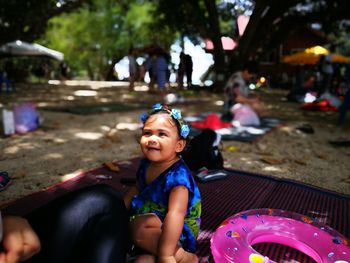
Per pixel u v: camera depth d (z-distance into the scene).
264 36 14.51
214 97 13.09
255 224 2.14
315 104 9.74
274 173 3.78
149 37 27.61
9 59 20.92
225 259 1.77
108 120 6.80
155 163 1.83
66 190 2.89
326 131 6.54
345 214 2.68
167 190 1.73
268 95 16.00
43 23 13.62
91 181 3.13
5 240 1.23
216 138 3.57
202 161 3.46
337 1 13.21
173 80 21.92
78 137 5.11
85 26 31.09
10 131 4.99
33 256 1.31
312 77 12.82
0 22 13.32
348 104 6.97
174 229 1.61
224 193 3.00
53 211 1.42
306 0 14.07
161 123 1.74
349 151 4.96
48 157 3.98
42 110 7.85
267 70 24.38
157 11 17.03
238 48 13.80
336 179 3.64
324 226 2.17
